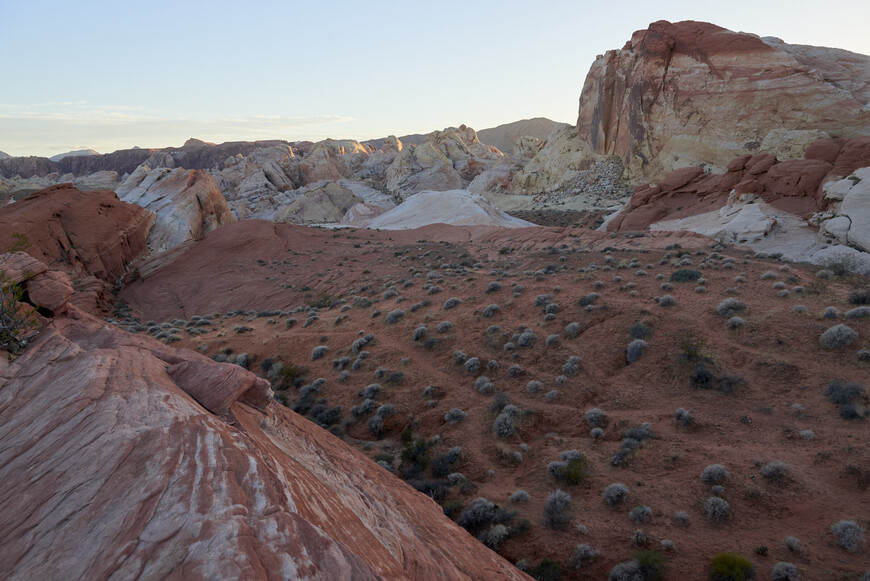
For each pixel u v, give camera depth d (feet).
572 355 73.72
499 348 80.23
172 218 217.36
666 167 335.67
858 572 34.58
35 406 22.86
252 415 29.68
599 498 47.70
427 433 65.51
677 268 112.68
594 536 42.65
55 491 15.56
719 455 49.52
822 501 41.50
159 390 23.73
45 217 165.37
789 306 76.64
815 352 62.80
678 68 326.65
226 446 18.06
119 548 12.33
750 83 297.12
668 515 43.45
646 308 81.25
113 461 16.48
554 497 47.11
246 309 158.10
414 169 534.78
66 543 13.04
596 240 181.27
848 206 162.20
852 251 147.13
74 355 28.94
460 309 99.40
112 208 192.75
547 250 167.84
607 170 385.91
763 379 60.44
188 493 14.52
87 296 146.41
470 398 70.23
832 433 48.83
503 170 506.89
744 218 187.93
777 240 173.06
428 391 73.10
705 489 45.50
